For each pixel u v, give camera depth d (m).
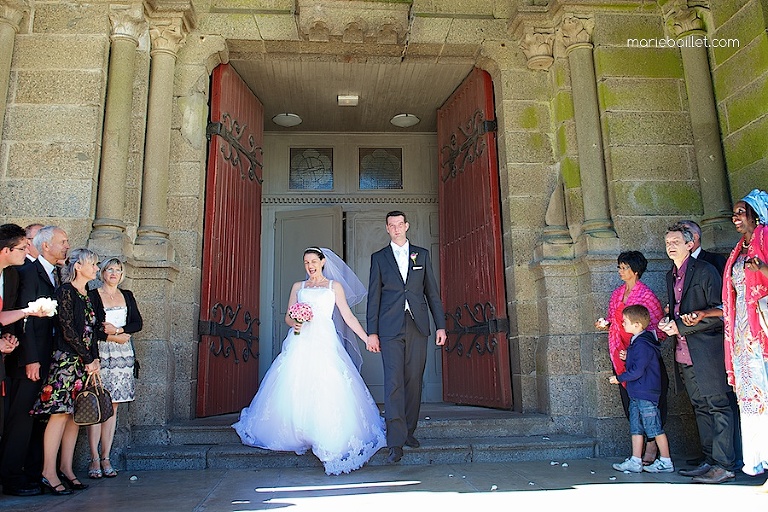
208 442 4.61
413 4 5.71
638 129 5.43
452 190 6.90
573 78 5.57
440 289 7.09
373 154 7.98
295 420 4.22
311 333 4.40
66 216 4.83
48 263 3.82
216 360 5.39
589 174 5.34
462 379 6.45
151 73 5.39
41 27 5.14
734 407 4.14
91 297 3.87
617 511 3.02
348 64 6.19
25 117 4.98
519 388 5.44
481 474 4.02
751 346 3.48
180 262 5.23
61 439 3.78
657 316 4.28
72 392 3.55
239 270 6.00
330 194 7.82
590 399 4.90
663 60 5.58
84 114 5.01
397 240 4.50
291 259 7.56
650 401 4.06
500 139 5.89
